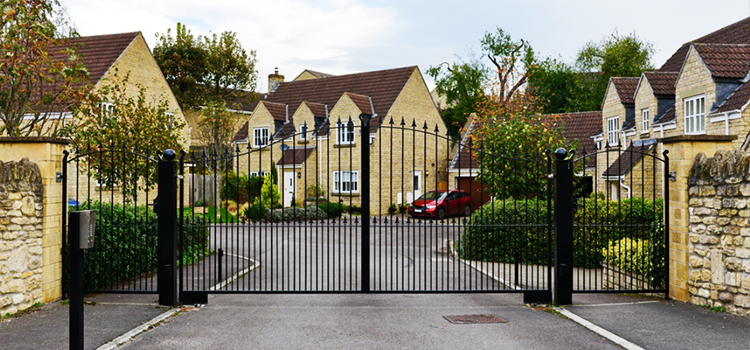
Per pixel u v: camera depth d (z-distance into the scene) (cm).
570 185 809
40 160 804
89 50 2373
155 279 1055
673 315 740
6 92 1184
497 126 1435
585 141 2938
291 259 1352
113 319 727
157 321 718
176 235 814
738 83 1770
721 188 751
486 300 886
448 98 4828
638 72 4503
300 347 611
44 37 1175
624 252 937
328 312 788
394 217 2812
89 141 1246
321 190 3025
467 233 1327
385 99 3134
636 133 2355
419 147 3158
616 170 2292
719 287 761
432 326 704
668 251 858
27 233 770
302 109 3181
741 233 720
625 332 664
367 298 910
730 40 2275
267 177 2658
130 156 1345
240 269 1205
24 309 763
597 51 4766
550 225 831
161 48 3844
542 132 1391
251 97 4150
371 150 2922
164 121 1513
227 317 752
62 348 599
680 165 824
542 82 4506
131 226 855
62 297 848
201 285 1003
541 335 658
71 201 1521
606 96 2680
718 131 1728
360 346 614
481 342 629
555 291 819
